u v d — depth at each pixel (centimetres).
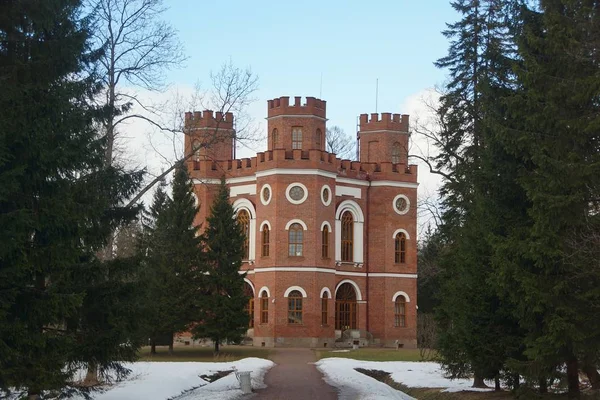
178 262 4872
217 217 5097
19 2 1744
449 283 2770
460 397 2647
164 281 4822
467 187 3030
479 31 3506
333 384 3312
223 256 5003
